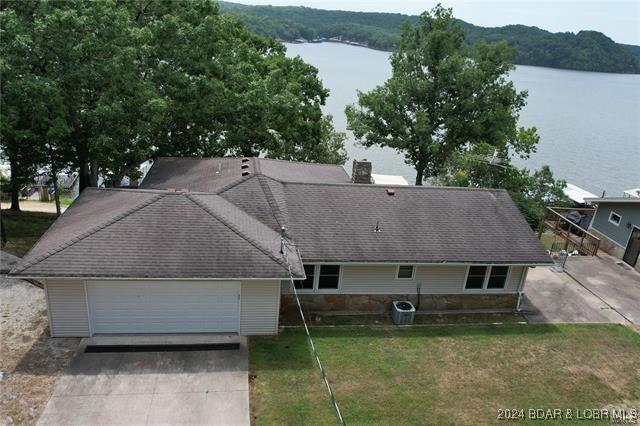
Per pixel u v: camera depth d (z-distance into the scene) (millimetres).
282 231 15125
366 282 15789
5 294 14852
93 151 20062
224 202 15508
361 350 13734
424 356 13727
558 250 23359
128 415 10523
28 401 10656
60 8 18875
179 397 11180
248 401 11266
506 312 16734
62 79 18438
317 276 15406
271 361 12812
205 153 25562
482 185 28688
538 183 28812
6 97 17125
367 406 11500
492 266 16469
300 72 31766
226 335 13727
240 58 26438
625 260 21297
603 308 17312
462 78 30031
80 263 12227
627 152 60469
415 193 18016
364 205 17094
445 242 16281
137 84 19766
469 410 11719
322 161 34375
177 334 13500
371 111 33188
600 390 12844
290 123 27938
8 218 24016
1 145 20328
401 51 32906
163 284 13023
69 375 11555
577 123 80625
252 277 12820
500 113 30516
